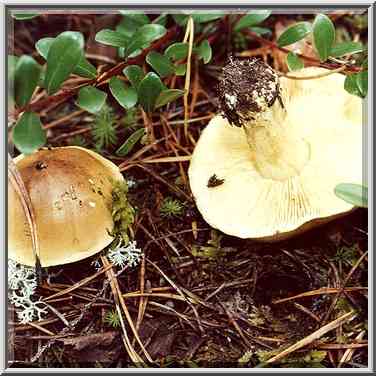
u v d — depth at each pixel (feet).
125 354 1.13
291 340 1.12
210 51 1.27
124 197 1.19
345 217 1.20
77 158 1.17
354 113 1.13
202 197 1.14
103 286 1.17
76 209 1.14
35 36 1.51
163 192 1.29
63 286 1.19
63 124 1.40
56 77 1.08
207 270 1.19
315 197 1.09
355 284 1.16
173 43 1.34
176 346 1.13
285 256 1.19
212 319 1.15
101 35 1.20
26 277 1.18
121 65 1.24
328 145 1.13
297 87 1.18
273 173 1.12
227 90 1.06
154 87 1.18
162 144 1.35
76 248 1.14
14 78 1.05
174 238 1.23
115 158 1.33
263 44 1.44
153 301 1.18
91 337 1.13
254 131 1.09
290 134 1.11
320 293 1.15
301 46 1.38
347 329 1.12
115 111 1.41
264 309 1.15
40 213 1.13
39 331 1.16
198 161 1.18
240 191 1.14
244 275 1.18
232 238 1.22
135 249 1.19
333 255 1.18
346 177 1.09
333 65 1.26
